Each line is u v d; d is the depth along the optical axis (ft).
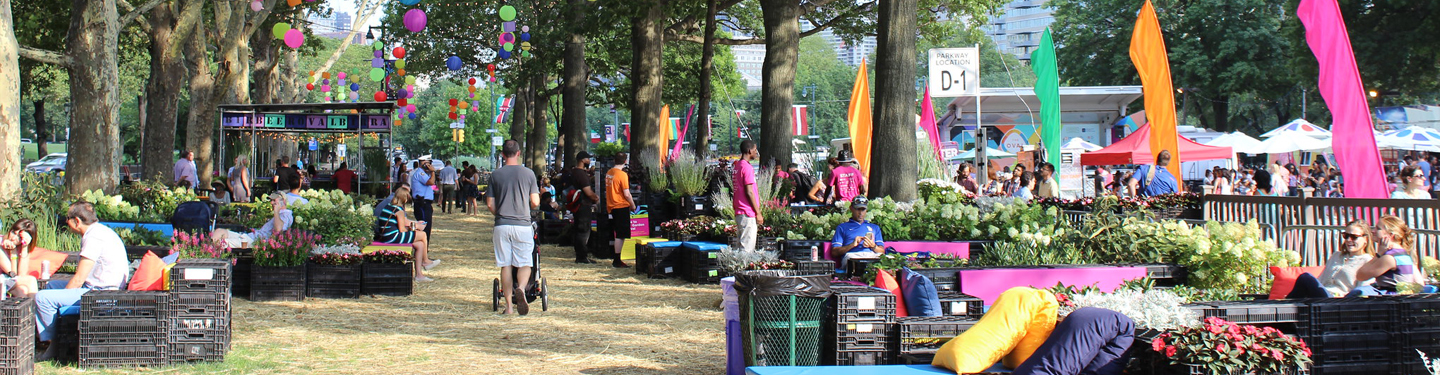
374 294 36.65
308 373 22.31
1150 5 53.78
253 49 107.96
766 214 46.60
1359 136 38.06
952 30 111.24
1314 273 24.90
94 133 54.29
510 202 31.65
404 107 118.11
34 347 22.48
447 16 130.72
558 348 25.67
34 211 42.50
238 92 96.22
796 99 367.66
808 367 16.72
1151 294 18.30
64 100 186.80
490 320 30.63
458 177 110.93
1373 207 33.58
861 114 66.59
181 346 23.02
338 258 36.40
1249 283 28.78
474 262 50.37
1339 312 17.83
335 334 27.81
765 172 51.72
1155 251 29.63
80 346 22.48
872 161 48.21
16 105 45.73
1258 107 195.21
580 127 104.12
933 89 52.54
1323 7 38.55
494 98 196.44
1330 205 35.76
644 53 78.64
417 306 33.88
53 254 31.07
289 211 40.60
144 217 50.72
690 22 101.04
